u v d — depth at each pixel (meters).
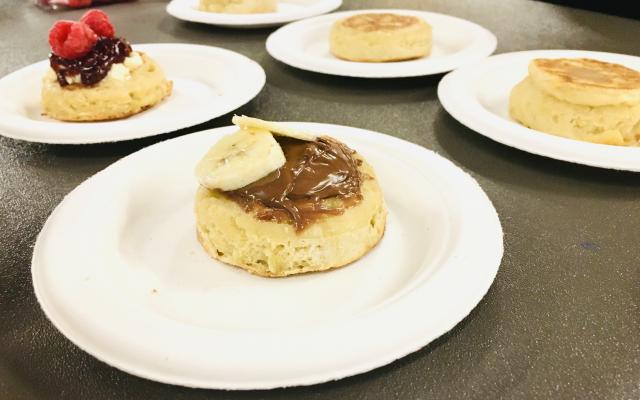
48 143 0.26
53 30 0.31
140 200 0.22
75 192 0.21
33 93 0.33
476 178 0.24
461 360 0.15
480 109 0.28
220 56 0.37
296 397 0.14
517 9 0.51
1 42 0.45
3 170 0.25
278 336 0.14
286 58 0.36
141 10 0.55
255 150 0.20
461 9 0.52
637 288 0.18
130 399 0.14
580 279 0.18
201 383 0.13
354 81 0.36
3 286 0.18
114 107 0.31
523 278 0.18
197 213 0.20
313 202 0.19
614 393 0.14
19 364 0.15
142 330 0.14
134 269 0.19
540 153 0.24
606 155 0.23
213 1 0.50
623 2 0.60
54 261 0.17
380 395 0.14
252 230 0.19
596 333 0.16
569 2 0.62
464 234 0.18
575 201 0.23
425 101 0.33
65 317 0.15
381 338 0.14
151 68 0.33
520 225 0.21
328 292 0.18
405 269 0.19
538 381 0.15
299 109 0.32
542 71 0.28
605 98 0.26
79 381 0.15
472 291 0.16
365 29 0.38
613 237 0.20
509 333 0.16
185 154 0.24
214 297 0.18
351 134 0.25
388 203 0.23
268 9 0.50
